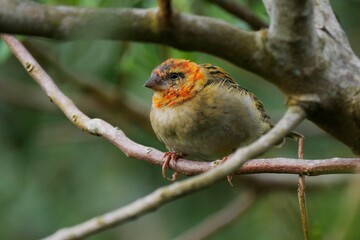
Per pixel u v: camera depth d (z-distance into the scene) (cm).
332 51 507
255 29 948
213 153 853
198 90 825
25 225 1155
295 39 478
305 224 540
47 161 1198
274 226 1118
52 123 1262
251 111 842
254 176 1182
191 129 823
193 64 844
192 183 421
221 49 472
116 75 1225
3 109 1238
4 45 897
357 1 1126
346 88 498
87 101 1277
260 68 488
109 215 408
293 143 1198
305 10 469
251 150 440
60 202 1166
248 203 1176
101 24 434
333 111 501
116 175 1187
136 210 411
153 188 1191
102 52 1090
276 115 1177
